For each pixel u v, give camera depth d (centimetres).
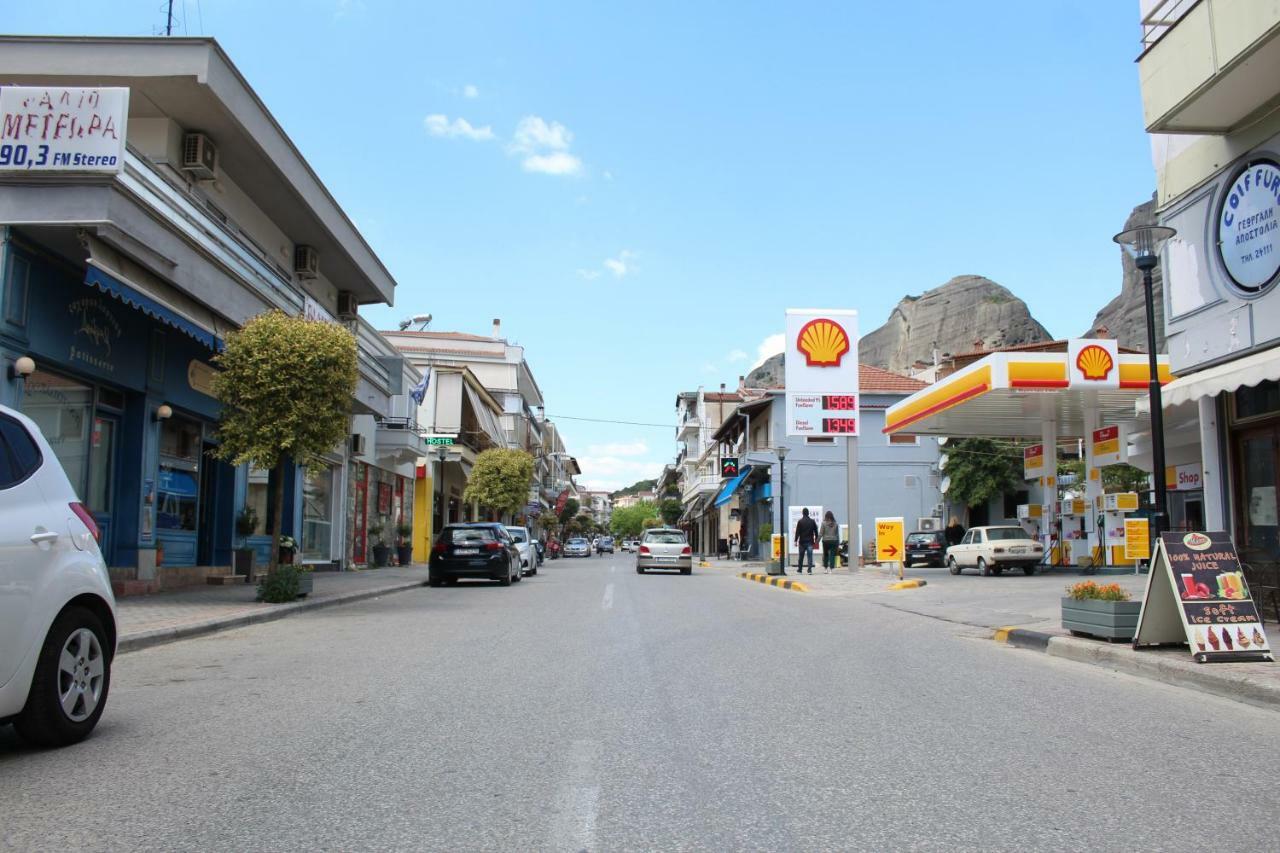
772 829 407
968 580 2303
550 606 1515
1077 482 4044
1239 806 446
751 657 925
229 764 507
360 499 2869
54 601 531
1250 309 1072
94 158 1123
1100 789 473
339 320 2509
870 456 4156
